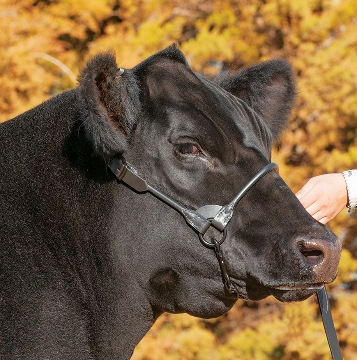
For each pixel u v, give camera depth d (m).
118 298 5.23
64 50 16.55
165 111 5.14
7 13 15.50
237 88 6.18
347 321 15.21
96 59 4.80
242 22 16.78
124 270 5.20
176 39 16.25
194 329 14.44
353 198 6.14
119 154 5.11
